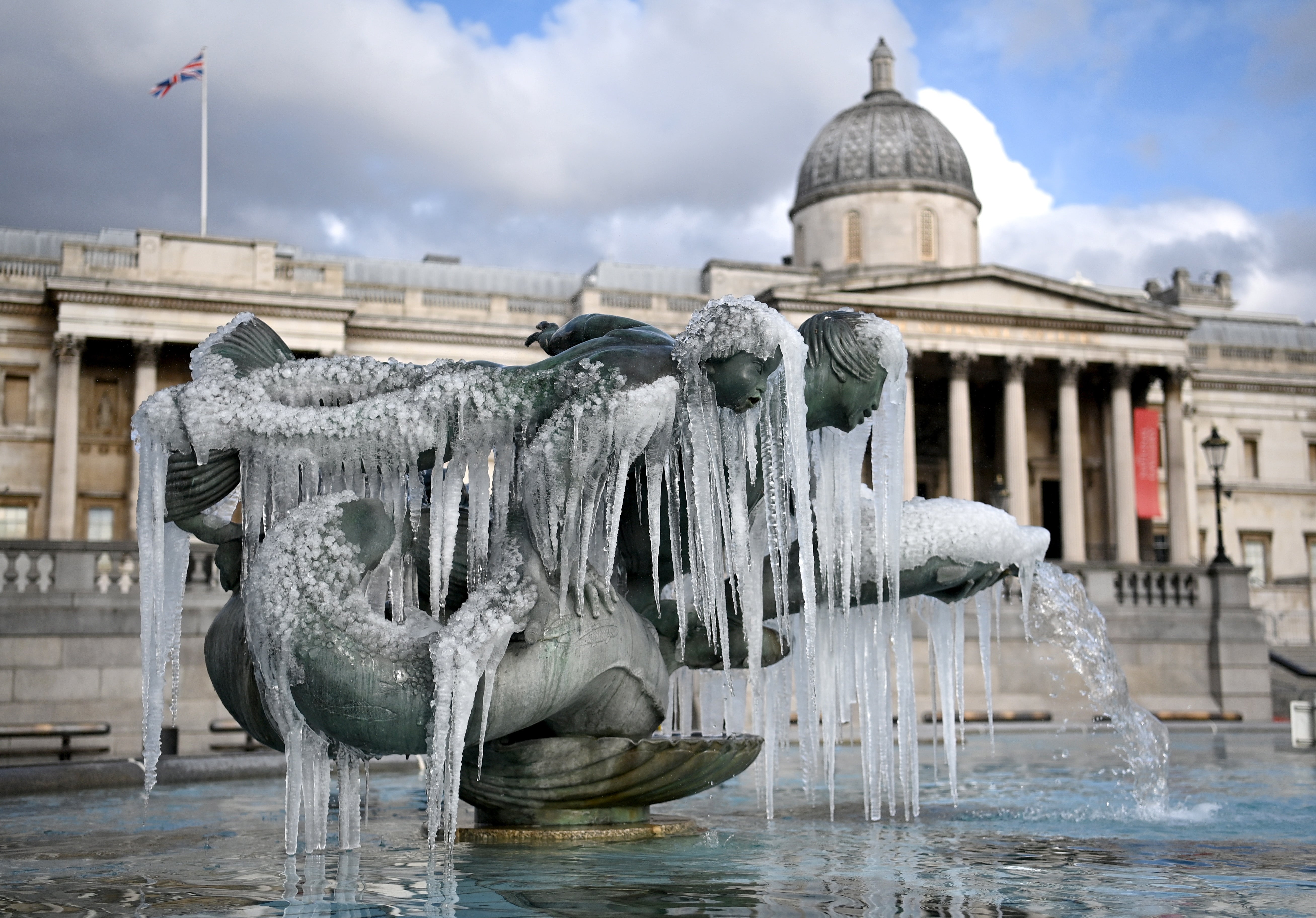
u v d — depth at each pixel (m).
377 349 55.81
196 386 5.91
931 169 67.06
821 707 7.67
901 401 6.86
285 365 6.05
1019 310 58.16
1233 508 68.75
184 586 6.27
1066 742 19.23
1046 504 65.00
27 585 24.05
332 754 5.89
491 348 56.75
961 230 67.44
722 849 6.20
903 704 7.91
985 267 58.22
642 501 6.48
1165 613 31.70
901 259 66.25
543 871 5.37
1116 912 4.46
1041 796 9.57
